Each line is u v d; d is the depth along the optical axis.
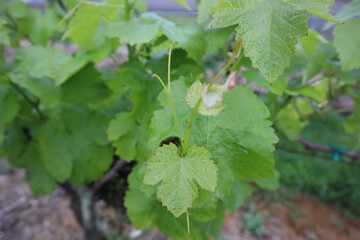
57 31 0.57
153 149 0.22
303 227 1.25
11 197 1.27
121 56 0.51
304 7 0.17
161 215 0.28
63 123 0.45
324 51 0.40
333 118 1.64
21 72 0.39
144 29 0.28
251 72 0.29
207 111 0.17
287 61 0.17
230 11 0.17
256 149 0.22
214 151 0.22
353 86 0.48
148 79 0.31
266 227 1.24
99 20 0.33
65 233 1.12
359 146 1.43
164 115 0.23
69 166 0.45
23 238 1.09
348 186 1.35
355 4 0.35
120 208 0.49
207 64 0.45
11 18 0.50
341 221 1.27
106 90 0.41
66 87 0.39
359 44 0.34
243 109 0.23
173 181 0.19
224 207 0.38
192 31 0.28
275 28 0.17
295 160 1.46
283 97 0.44
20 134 0.52
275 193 1.38
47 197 1.30
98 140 0.44
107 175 0.46
